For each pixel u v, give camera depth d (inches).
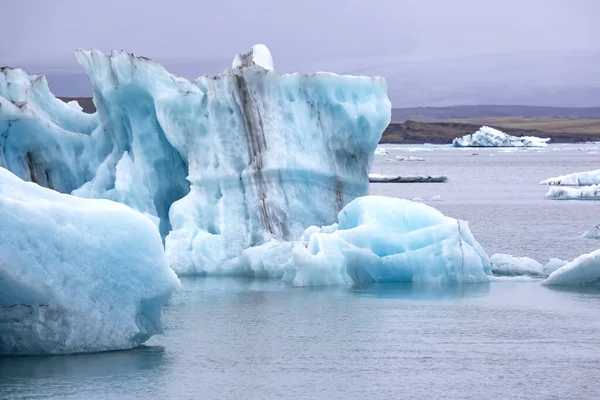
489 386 798.5
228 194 1462.8
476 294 1221.1
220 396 761.0
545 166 6545.3
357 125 1533.0
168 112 1467.8
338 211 1523.1
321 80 1515.7
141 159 1510.8
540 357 890.7
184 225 1446.9
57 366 808.9
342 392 777.6
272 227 1455.5
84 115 1604.3
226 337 963.3
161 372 821.2
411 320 1051.9
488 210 2763.3
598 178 4121.6
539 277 1378.0
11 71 1509.6
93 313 832.9
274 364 856.3
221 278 1375.5
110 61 1489.9
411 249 1316.4
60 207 805.2
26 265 781.3
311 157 1503.4
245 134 1480.1
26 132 1481.3
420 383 804.6
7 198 779.4
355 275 1314.0
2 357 828.0
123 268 834.8
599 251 1277.1
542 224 2310.5
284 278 1343.5
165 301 864.9
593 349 921.5
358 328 1010.7
